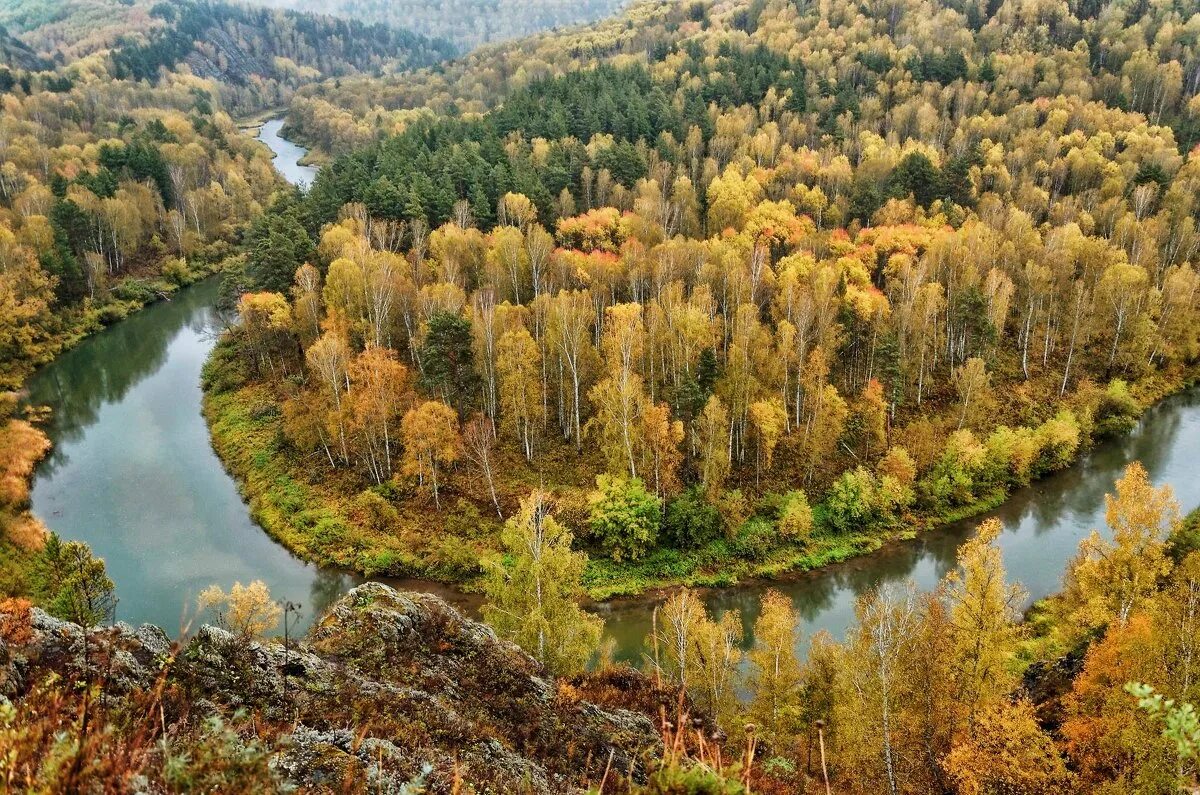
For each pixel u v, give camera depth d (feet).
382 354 217.77
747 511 202.59
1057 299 276.21
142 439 242.78
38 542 168.86
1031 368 266.16
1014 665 136.77
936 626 102.94
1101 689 89.66
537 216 322.55
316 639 77.00
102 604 119.85
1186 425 249.14
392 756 50.70
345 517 198.29
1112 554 132.98
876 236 298.56
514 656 87.10
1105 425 243.81
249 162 527.81
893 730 98.02
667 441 196.65
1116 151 397.80
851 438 223.71
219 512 205.98
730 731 107.86
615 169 358.64
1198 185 340.59
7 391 261.03
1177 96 453.58
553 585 119.65
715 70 498.28
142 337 322.14
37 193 363.76
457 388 228.43
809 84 474.90
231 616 138.82
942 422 232.12
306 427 219.41
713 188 340.18
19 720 30.99
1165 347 271.69
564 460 219.20
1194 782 70.38
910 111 435.53
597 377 230.48
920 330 241.96
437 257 283.79
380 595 84.94
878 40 531.09
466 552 183.73
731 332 246.27
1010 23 554.46
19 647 49.55
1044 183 369.71
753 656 119.03
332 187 336.70
